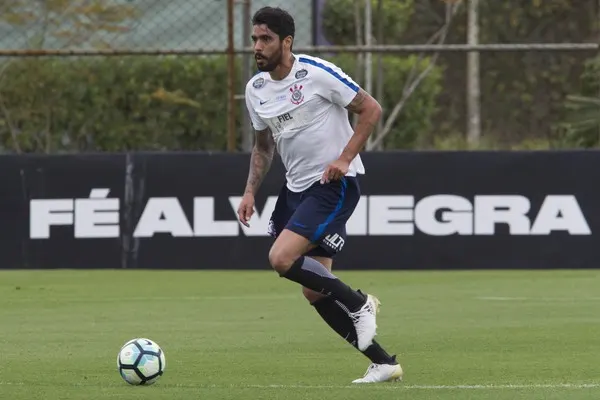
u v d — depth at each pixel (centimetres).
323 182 2211
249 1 5378
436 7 8338
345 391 2148
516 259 5050
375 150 5541
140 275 5066
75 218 5212
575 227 5025
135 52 5322
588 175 5016
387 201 5084
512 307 3819
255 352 2802
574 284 4538
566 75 8594
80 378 2373
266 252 5166
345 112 2308
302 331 3244
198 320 3541
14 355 2770
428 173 5069
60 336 3166
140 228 5200
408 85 6562
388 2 7438
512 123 8650
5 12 6456
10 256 5231
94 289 4528
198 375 2408
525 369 2467
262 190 5134
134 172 5197
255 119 2370
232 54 5297
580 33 8569
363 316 2223
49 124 6412
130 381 2253
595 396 2075
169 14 6600
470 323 3391
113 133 6575
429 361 2609
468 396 2075
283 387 2214
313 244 2238
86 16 6531
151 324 3447
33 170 5216
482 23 8638
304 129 2267
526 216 5044
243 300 4131
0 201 5234
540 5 8544
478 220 5053
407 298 4112
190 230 5181
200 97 6644
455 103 8906
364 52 5225
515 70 8675
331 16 7156
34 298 4231
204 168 5172
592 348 2828
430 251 5075
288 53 2272
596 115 6700
